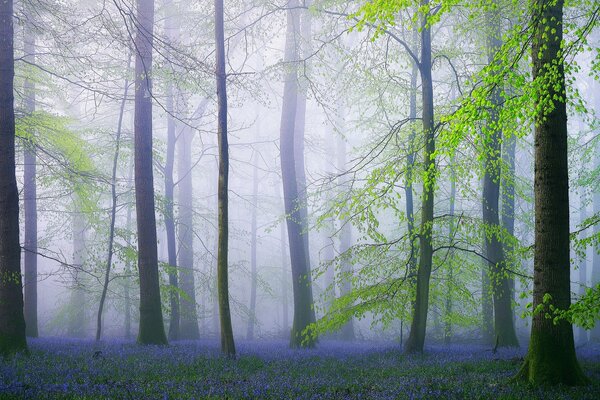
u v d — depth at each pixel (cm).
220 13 1426
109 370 954
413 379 891
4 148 1285
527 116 804
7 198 1279
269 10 1802
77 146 1916
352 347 1900
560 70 834
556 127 899
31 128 1730
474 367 1082
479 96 799
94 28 1283
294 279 1983
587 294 813
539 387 815
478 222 1455
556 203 895
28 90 2086
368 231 1392
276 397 711
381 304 1452
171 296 2139
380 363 1193
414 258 1525
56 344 1538
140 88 1819
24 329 1265
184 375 933
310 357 1327
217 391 749
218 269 1351
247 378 905
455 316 1708
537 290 898
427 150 1340
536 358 881
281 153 2042
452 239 1507
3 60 1302
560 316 810
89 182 1923
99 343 1661
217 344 1862
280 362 1190
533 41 883
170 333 2366
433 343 2522
